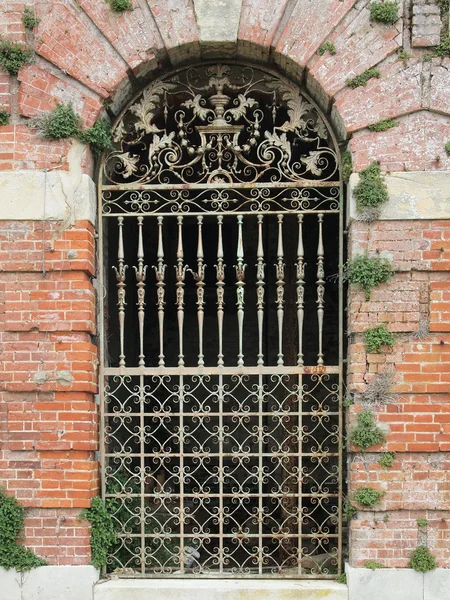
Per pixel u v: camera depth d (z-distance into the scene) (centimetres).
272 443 812
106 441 469
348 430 434
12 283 436
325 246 852
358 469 424
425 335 425
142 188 463
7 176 436
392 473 422
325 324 869
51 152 439
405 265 427
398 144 430
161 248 462
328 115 459
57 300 434
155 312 949
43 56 436
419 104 427
